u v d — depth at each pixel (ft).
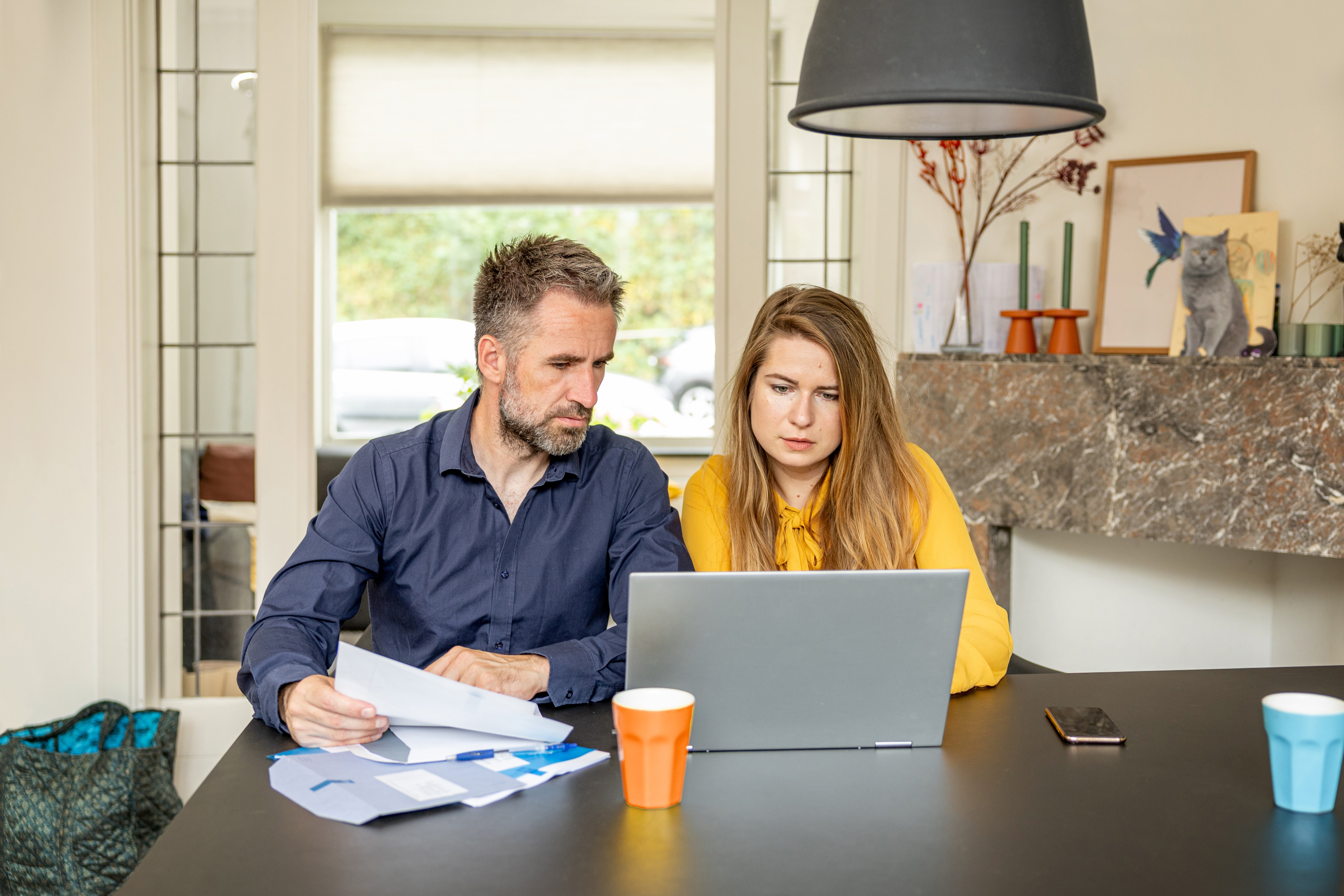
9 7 9.16
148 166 9.73
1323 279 8.50
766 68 10.04
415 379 17.84
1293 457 7.83
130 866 8.21
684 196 16.96
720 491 5.77
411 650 5.15
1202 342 8.54
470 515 5.08
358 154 16.62
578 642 4.38
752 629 3.63
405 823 3.13
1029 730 4.00
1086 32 4.11
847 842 3.01
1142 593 9.92
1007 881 2.78
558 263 4.66
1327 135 8.45
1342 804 3.31
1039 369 8.96
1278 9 8.61
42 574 9.58
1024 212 9.77
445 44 16.57
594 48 16.69
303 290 9.87
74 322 9.52
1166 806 3.28
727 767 3.60
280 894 2.70
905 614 3.69
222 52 9.82
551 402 4.72
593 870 2.83
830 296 5.43
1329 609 8.94
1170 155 9.14
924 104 4.36
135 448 9.64
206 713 10.02
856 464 5.42
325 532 4.90
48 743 9.20
